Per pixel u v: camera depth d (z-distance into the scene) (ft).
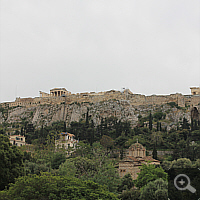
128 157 532.73
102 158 440.45
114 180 394.52
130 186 425.28
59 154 587.27
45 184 286.87
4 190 307.99
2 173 336.90
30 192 278.46
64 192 281.74
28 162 506.48
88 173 415.85
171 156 647.15
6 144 362.94
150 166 417.49
